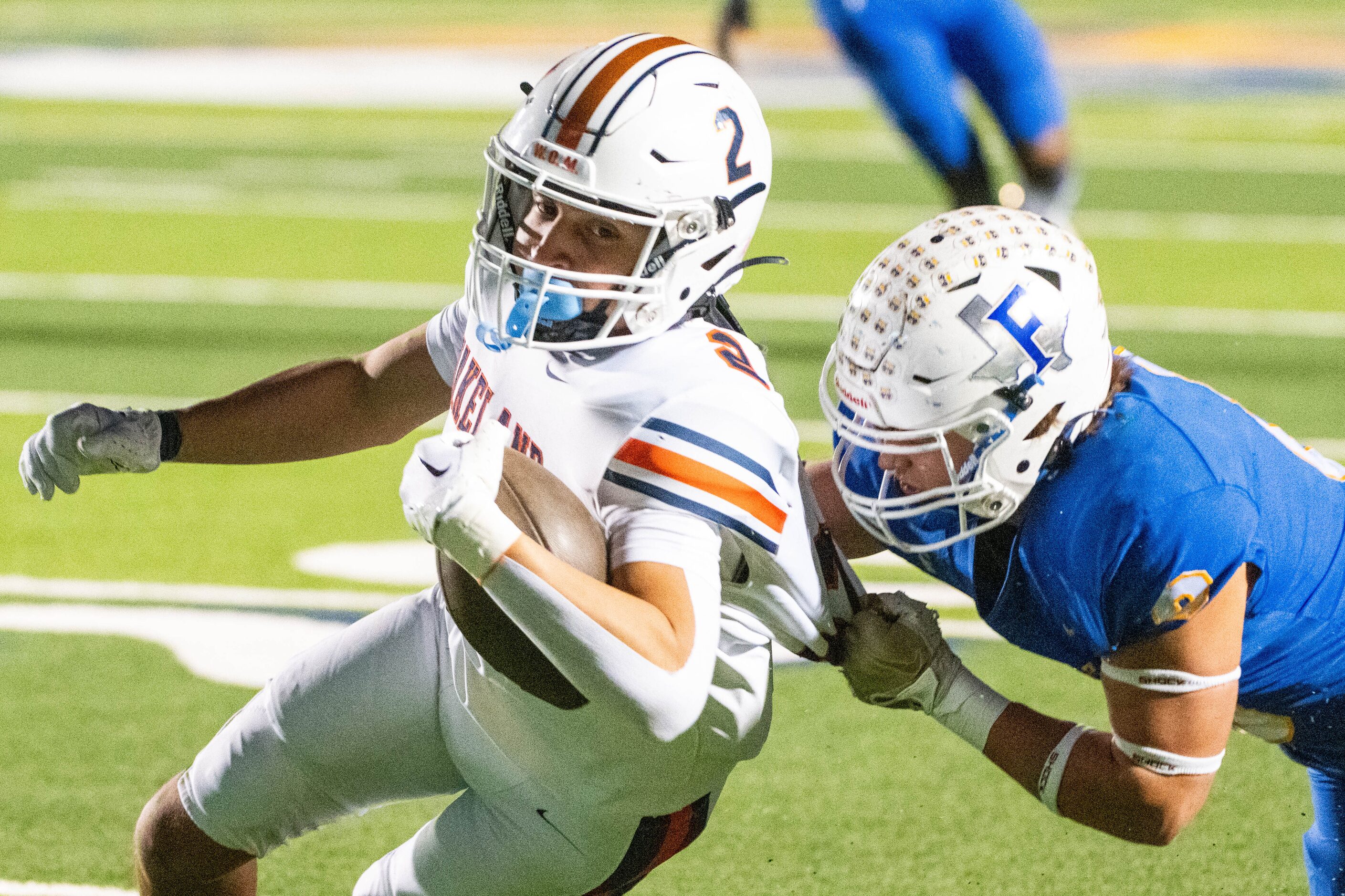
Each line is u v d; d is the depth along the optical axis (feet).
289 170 125.18
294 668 26.86
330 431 29.40
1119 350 26.73
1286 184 120.06
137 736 41.19
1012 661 46.11
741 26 89.30
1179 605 23.63
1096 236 103.60
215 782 26.89
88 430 27.84
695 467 23.39
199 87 165.48
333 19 224.74
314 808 27.09
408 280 92.63
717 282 26.14
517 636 23.66
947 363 24.08
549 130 25.05
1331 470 27.27
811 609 25.35
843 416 25.71
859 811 38.04
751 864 35.70
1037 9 232.32
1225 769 39.78
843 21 68.69
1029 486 24.88
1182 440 24.31
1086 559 24.17
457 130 143.64
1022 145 68.49
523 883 26.21
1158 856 35.88
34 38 202.28
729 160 25.52
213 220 107.76
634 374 24.50
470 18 223.30
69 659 45.62
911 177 122.31
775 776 39.73
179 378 73.20
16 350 77.71
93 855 35.60
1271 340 80.28
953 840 36.70
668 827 26.22
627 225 24.98
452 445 22.76
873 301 24.77
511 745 25.21
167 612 48.85
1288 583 25.00
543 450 24.59
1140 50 192.34
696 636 22.89
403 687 26.32
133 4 243.40
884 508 26.07
